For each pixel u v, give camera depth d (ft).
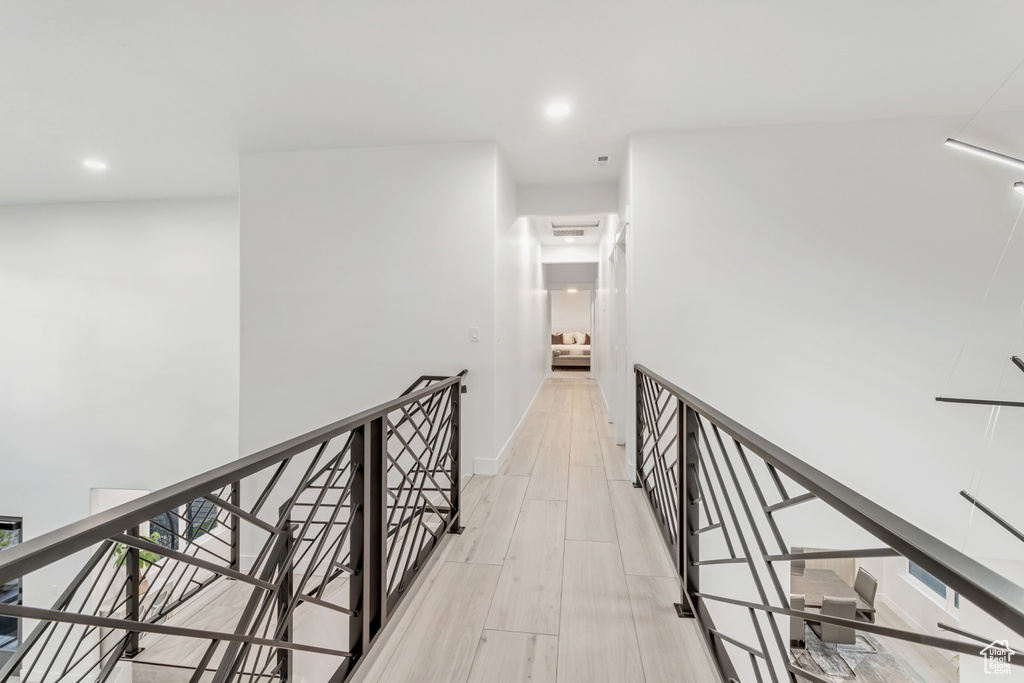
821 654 13.98
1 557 1.77
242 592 10.43
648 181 10.82
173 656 8.68
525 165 13.12
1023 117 9.68
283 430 11.90
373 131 10.72
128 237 15.39
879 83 8.73
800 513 10.38
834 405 10.30
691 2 6.64
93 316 15.47
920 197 10.07
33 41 7.34
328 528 4.34
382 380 11.66
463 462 11.51
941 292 10.00
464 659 5.18
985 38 7.38
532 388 20.97
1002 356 9.75
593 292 30.32
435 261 11.53
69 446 15.43
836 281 10.30
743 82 8.71
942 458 9.95
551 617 5.90
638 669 5.02
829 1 6.62
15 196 14.87
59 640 14.84
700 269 10.68
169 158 12.04
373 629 5.02
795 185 10.43
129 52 7.67
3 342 15.74
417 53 7.80
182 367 15.10
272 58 7.89
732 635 10.02
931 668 13.12
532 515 9.01
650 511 9.14
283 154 11.85
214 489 2.81
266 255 11.93
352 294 11.74
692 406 5.16
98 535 2.11
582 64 8.13
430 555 7.02
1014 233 9.75
